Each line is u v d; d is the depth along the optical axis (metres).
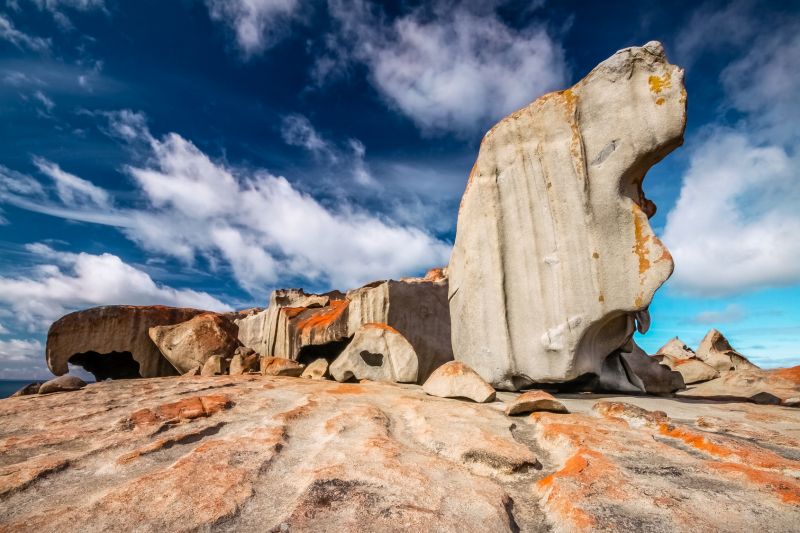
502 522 2.74
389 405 5.85
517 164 7.68
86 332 12.64
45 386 7.79
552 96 7.30
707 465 3.41
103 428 4.87
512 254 7.62
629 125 6.42
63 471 3.69
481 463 3.76
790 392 9.03
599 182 6.68
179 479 3.25
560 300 6.95
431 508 2.81
